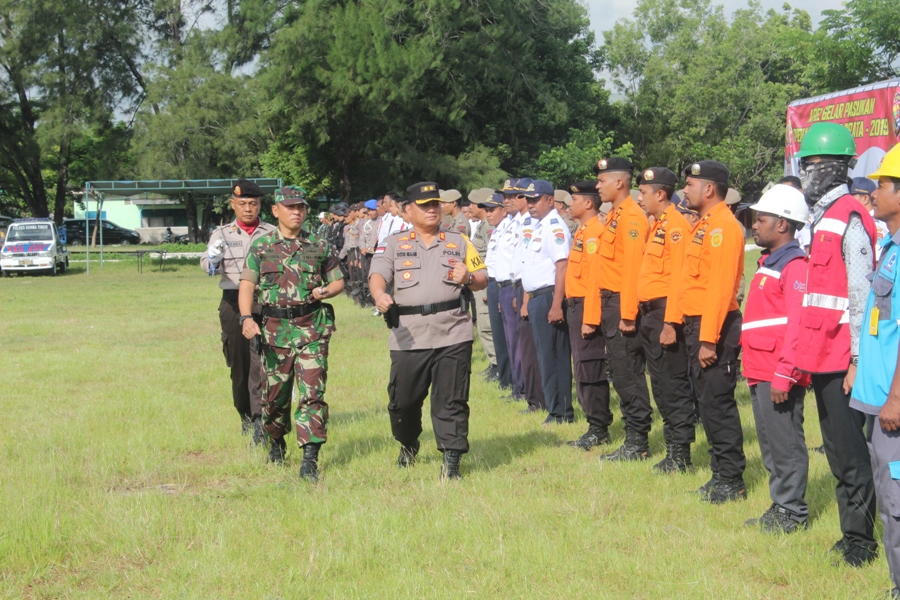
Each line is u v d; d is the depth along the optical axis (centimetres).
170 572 438
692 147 4484
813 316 427
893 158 368
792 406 471
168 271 3169
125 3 4050
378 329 1439
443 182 3638
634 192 884
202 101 3538
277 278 600
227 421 785
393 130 3525
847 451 428
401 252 593
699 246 530
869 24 1938
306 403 594
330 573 434
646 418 643
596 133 3900
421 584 413
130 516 503
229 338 711
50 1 3716
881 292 377
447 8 3269
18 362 1148
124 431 749
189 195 3681
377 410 829
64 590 420
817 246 428
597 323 650
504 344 947
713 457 545
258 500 550
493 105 3875
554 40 3962
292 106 3328
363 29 3120
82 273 3091
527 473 615
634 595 405
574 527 490
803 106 1127
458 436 592
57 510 518
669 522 504
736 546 461
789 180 515
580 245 685
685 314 541
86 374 1047
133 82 4091
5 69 3947
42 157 4312
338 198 4091
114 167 4100
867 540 431
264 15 3472
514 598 400
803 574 420
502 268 878
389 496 555
